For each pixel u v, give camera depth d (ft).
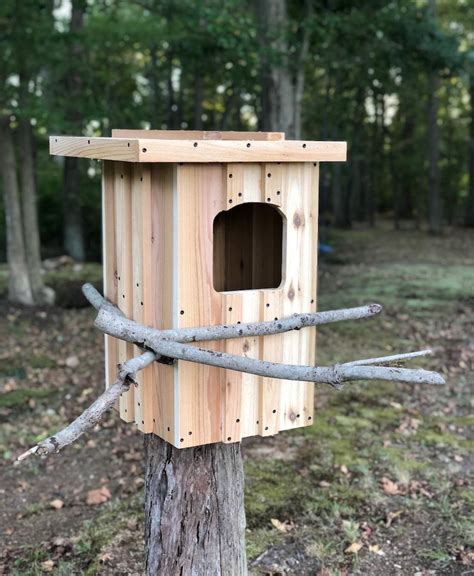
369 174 77.46
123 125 37.47
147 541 8.88
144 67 54.85
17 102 29.09
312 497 13.96
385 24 37.29
